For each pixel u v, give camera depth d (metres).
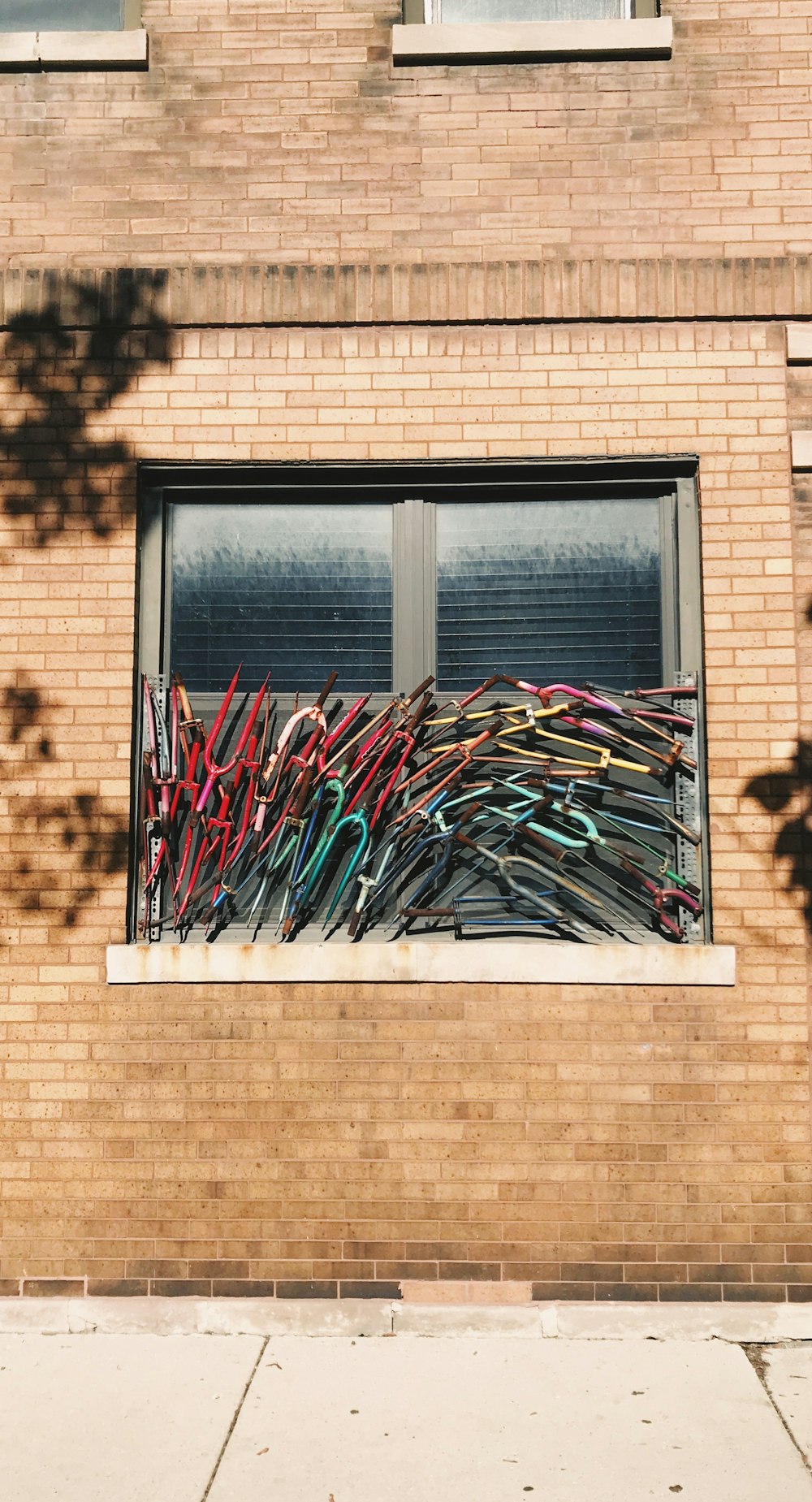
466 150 5.14
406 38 5.14
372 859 5.08
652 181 5.11
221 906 5.07
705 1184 4.76
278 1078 4.86
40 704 5.07
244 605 5.29
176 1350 4.54
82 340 5.18
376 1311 4.68
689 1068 4.81
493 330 5.11
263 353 5.14
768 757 4.93
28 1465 3.71
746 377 5.06
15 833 5.02
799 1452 3.78
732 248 5.08
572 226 5.10
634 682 5.16
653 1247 4.74
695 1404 4.09
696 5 5.16
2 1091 4.91
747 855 4.90
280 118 5.19
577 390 5.07
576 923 5.00
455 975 4.85
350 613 5.28
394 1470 3.67
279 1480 3.62
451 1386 4.22
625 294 5.06
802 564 5.00
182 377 5.15
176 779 5.10
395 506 5.29
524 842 5.10
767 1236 4.73
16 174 5.22
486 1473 3.65
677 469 5.12
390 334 5.12
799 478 5.04
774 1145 4.77
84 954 4.95
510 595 5.25
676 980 4.82
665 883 4.99
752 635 4.98
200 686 5.25
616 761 5.01
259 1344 4.60
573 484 5.19
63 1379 4.29
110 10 5.41
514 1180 4.79
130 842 5.04
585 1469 3.68
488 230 5.11
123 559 5.11
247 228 5.16
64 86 5.23
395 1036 4.86
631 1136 4.79
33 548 5.12
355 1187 4.80
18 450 5.16
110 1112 4.88
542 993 4.85
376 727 5.13
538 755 5.05
